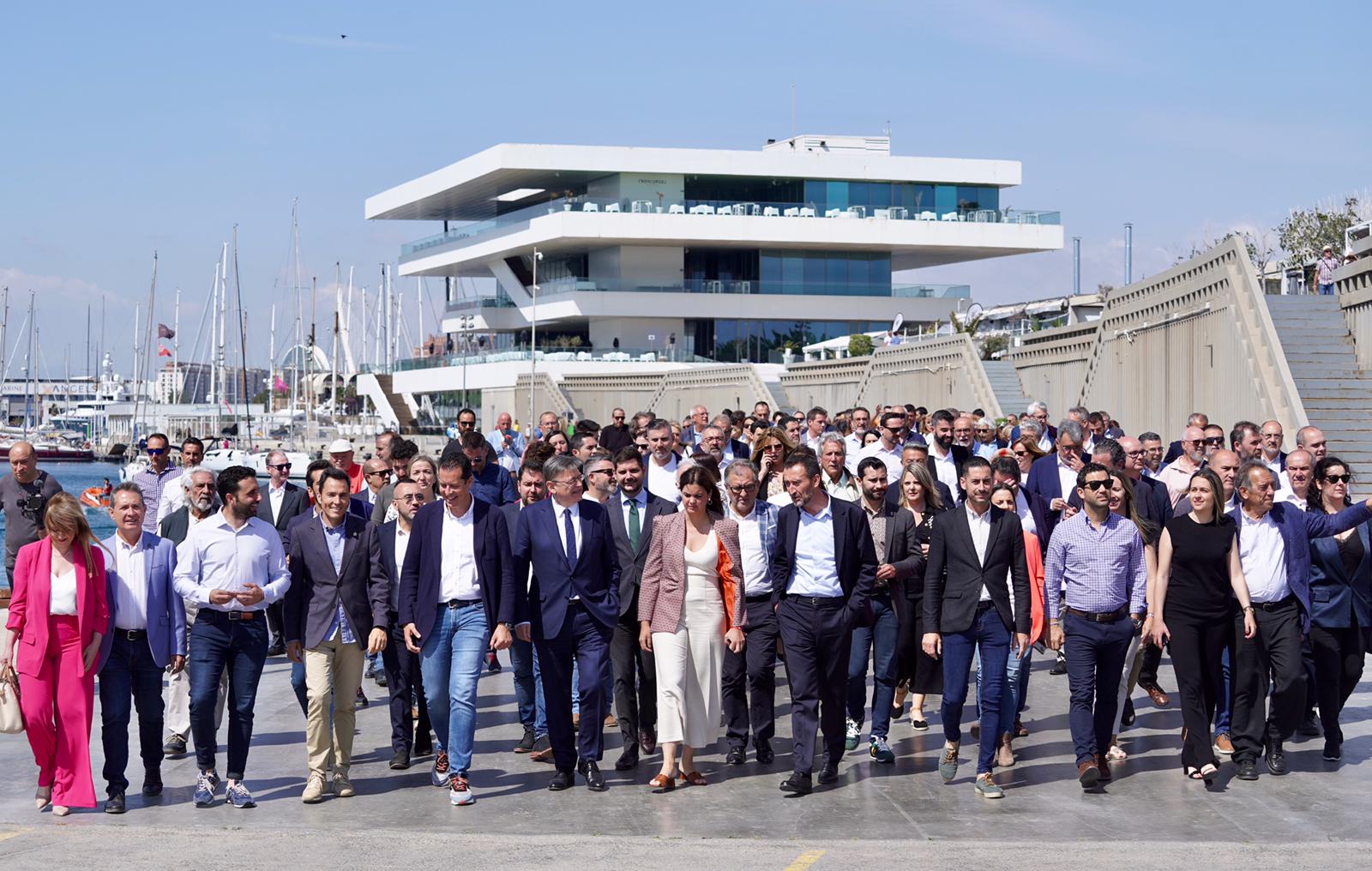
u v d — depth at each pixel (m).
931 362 46.06
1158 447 14.37
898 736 11.55
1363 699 12.61
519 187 77.38
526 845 8.37
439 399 84.94
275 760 10.86
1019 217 74.56
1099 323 34.72
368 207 86.44
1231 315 24.52
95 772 10.59
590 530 9.89
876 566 9.92
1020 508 11.41
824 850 8.24
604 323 74.06
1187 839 8.40
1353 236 29.81
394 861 8.05
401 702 10.51
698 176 73.19
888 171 73.81
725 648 10.48
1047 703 12.74
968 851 8.19
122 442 114.62
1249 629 9.70
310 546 9.75
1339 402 22.88
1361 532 10.29
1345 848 8.22
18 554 9.31
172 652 9.57
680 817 9.05
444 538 9.71
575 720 11.95
